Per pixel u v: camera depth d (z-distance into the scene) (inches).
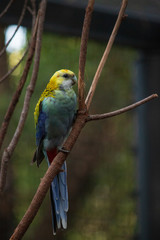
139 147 355.9
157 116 339.9
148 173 348.5
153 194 344.8
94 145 497.0
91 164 497.4
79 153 496.4
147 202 349.4
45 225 496.1
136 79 356.2
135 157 386.9
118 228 482.6
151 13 296.2
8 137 433.4
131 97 482.0
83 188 503.8
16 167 460.4
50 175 109.3
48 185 108.4
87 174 500.7
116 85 487.5
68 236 500.4
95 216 497.7
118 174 494.0
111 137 496.4
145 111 347.9
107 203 496.4
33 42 131.4
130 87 479.5
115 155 496.1
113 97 490.9
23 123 129.6
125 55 477.1
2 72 441.1
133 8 288.4
